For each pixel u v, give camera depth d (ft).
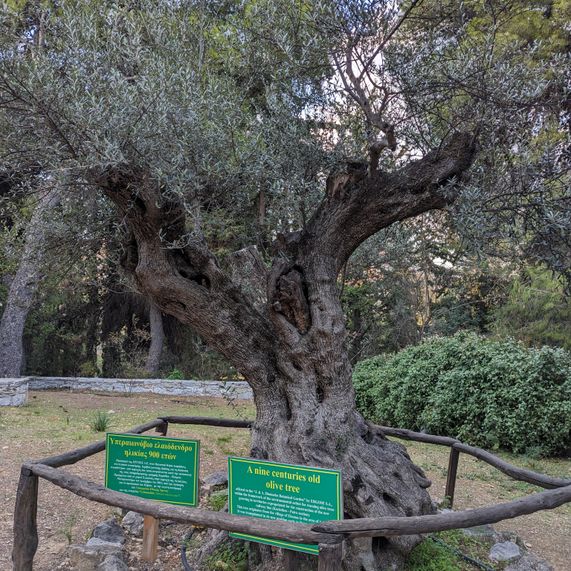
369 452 13.39
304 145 14.92
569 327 37.78
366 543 11.89
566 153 13.21
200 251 13.92
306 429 13.24
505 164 13.66
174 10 16.62
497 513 9.72
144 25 15.21
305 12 13.48
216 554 13.43
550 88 13.19
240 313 14.07
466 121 13.46
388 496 12.83
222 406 40.93
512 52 14.02
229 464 10.70
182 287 13.70
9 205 21.58
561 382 27.12
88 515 16.51
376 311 47.91
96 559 13.26
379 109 13.39
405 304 47.26
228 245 30.91
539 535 16.79
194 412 36.96
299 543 9.36
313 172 15.42
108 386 48.47
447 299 53.62
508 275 42.22
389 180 13.58
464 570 13.24
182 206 13.30
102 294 54.70
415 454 26.89
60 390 48.26
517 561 13.80
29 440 25.71
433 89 13.53
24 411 34.22
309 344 13.60
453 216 12.98
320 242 13.99
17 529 11.78
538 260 14.16
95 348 58.75
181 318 14.17
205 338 14.39
